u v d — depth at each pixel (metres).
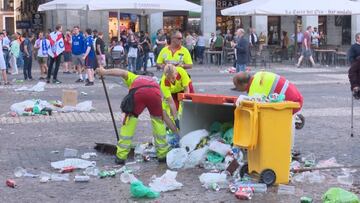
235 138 7.77
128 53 26.55
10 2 66.38
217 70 28.16
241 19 38.91
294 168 8.43
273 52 33.69
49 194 7.50
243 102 7.65
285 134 7.67
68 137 11.30
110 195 7.43
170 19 37.75
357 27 37.22
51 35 21.84
